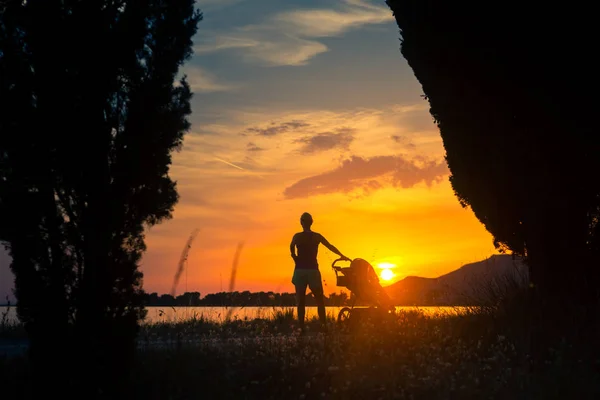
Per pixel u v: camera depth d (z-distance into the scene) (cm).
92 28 609
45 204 590
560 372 632
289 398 612
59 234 589
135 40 622
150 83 634
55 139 589
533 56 883
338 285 1048
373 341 837
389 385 643
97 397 584
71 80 599
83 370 579
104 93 615
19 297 583
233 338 902
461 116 994
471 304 1044
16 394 594
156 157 630
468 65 951
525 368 655
